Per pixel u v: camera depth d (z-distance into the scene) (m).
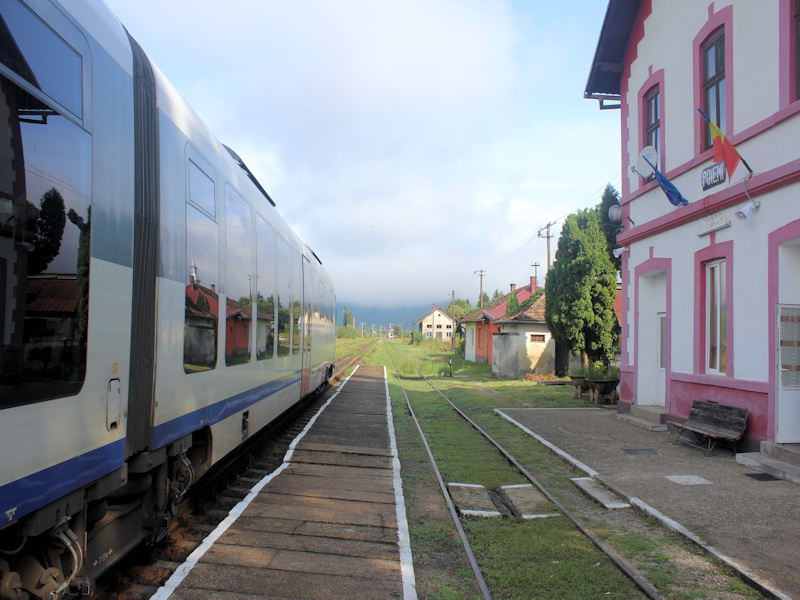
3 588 2.53
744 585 4.18
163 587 3.92
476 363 34.62
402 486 7.12
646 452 8.64
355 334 131.88
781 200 7.63
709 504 5.97
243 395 6.37
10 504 2.38
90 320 3.03
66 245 2.82
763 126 7.84
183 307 4.40
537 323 24.23
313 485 6.96
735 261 8.55
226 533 5.11
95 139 3.13
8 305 2.40
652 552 4.84
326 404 15.29
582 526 5.52
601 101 13.95
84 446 2.95
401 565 4.56
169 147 4.21
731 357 8.59
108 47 3.34
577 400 15.85
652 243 11.26
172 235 4.20
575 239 18.06
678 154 10.28
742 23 8.40
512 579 4.41
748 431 8.17
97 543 3.49
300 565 4.46
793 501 6.05
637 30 12.00
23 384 2.48
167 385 4.05
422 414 14.27
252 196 6.86
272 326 8.04
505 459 8.81
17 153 2.47
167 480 4.30
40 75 2.64
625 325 12.46
